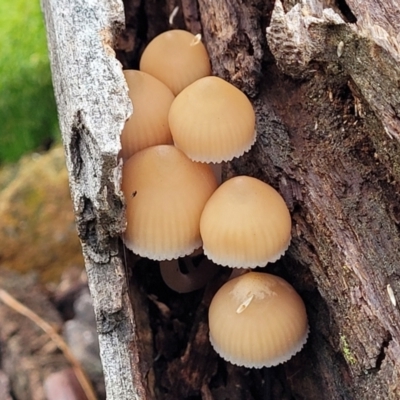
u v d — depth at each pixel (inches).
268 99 4.5
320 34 3.7
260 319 4.0
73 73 4.0
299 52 3.8
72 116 3.8
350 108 3.9
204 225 3.9
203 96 4.1
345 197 4.0
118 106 3.8
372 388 3.7
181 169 4.0
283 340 4.0
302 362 4.5
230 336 4.1
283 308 4.1
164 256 4.0
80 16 4.3
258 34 4.5
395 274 3.7
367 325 3.7
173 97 4.5
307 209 4.1
